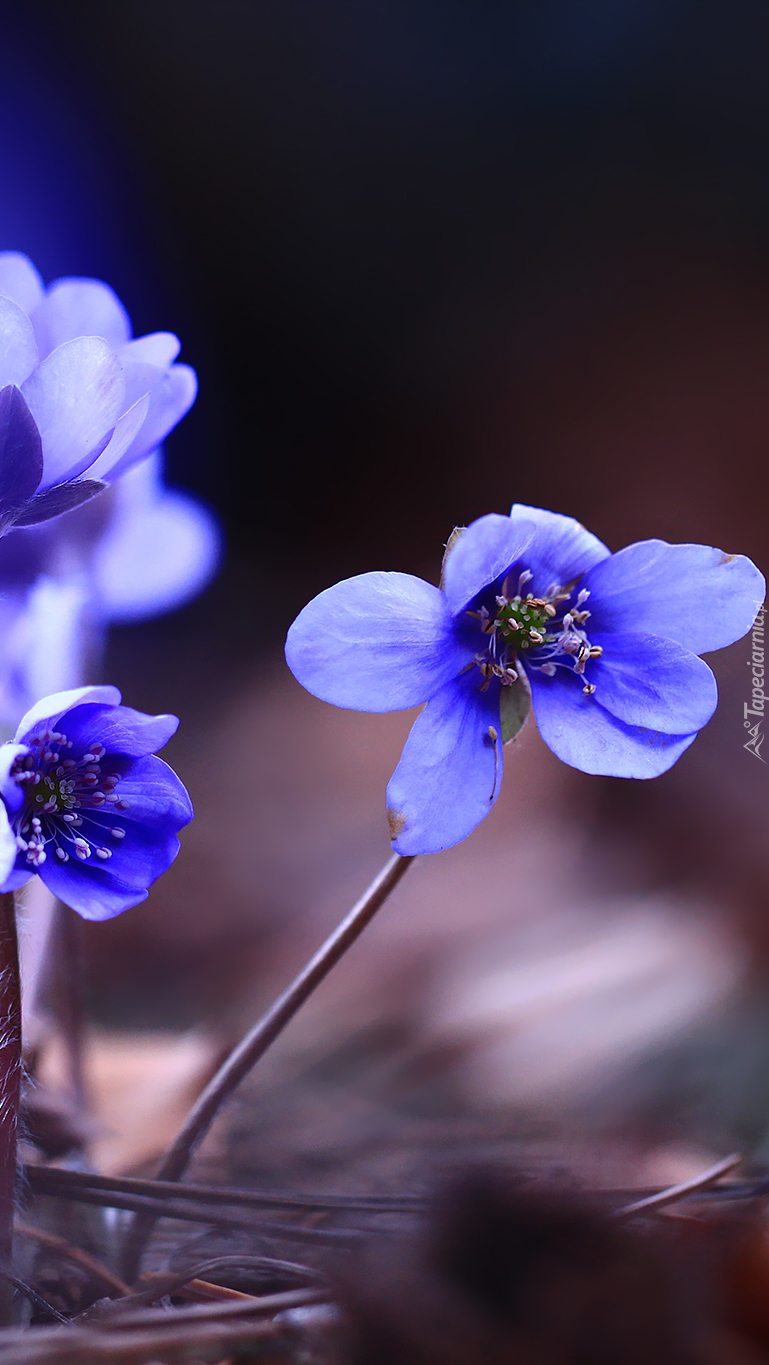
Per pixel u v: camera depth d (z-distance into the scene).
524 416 0.80
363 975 0.34
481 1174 0.24
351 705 0.24
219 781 0.47
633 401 0.75
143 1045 0.29
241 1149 0.27
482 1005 0.31
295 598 0.68
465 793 0.25
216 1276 0.24
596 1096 0.29
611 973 0.32
